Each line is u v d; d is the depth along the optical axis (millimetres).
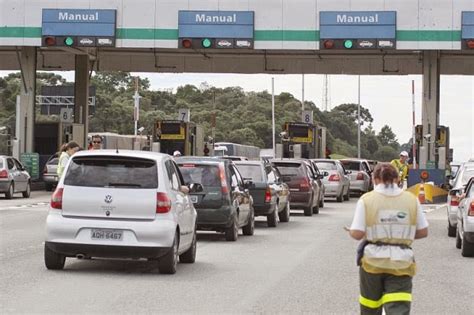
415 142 78625
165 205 26641
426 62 81938
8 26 80125
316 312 21266
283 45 78312
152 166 27031
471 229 33906
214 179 38844
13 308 20844
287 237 42688
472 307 22453
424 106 82125
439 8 76812
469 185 36562
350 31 77625
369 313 15547
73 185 26828
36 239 38031
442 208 68125
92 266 28859
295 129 108375
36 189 90938
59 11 79625
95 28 79250
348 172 89312
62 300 22109
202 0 78500
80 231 26562
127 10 79125
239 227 41438
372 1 77438
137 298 22688
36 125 101125
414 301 23391
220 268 29469
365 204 15453
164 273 27422
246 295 23672
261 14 78500
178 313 20672
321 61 97438
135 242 26375
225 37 78438
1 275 26406
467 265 31875
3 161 71438
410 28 77188
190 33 78625
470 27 76375
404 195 15508
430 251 36844
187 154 99750
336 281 26781
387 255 15188
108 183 26719
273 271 29016
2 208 59875
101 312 20562
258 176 47969
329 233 45312
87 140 94750
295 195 58375
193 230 30594
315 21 78125
